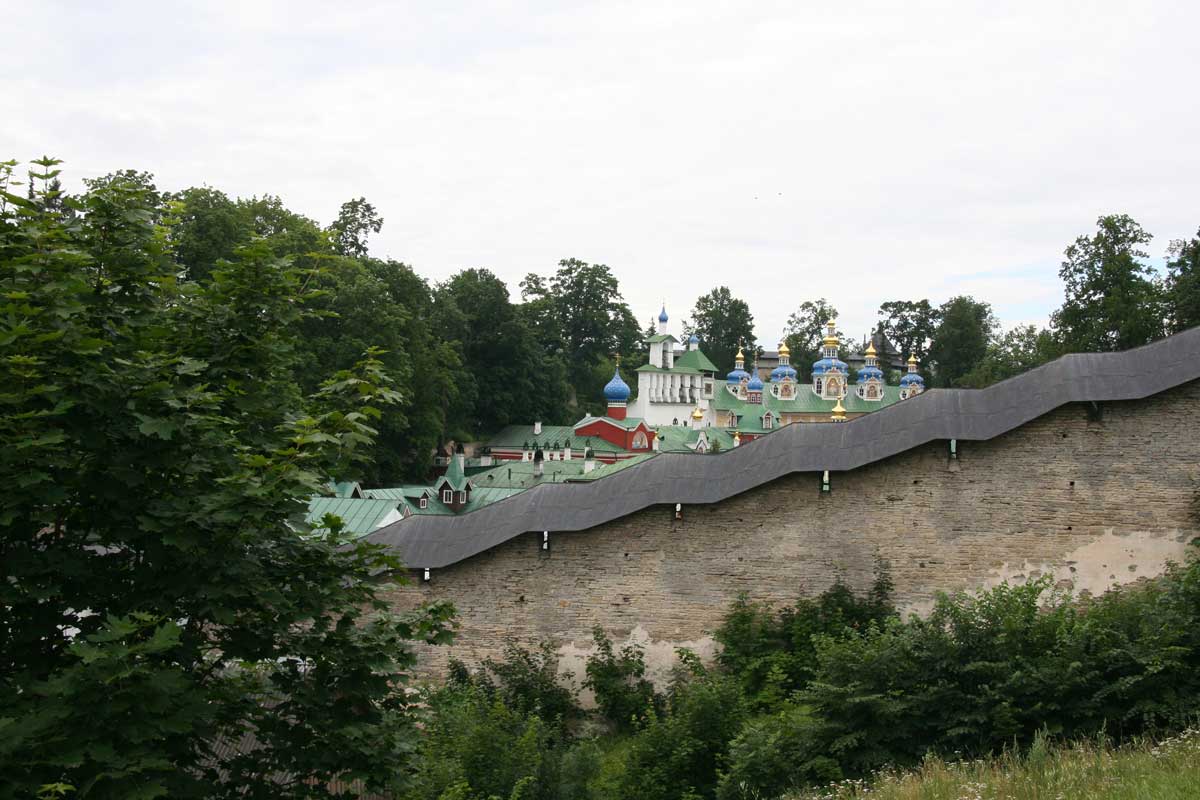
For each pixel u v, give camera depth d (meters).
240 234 72.62
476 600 26.66
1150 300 75.62
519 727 21.11
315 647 12.99
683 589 26.34
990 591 25.44
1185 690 18.09
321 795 13.06
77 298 12.15
